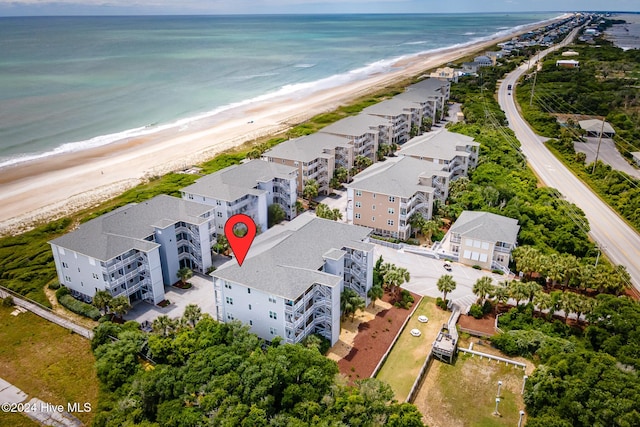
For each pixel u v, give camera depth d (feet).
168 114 630.74
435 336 221.46
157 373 174.19
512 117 609.83
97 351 195.42
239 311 213.66
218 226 300.81
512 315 227.61
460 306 243.40
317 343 200.95
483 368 202.69
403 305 242.37
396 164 337.93
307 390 166.20
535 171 427.74
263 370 168.76
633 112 594.65
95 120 582.35
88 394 186.19
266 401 161.07
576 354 182.91
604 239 310.04
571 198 372.58
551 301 218.38
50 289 253.65
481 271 274.36
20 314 235.61
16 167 432.25
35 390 188.03
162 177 409.69
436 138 400.06
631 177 399.24
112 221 247.70
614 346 194.59
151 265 236.43
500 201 344.90
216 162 434.71
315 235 236.63
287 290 196.95
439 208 327.67
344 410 159.22
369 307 242.17
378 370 199.41
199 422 153.89
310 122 581.94
